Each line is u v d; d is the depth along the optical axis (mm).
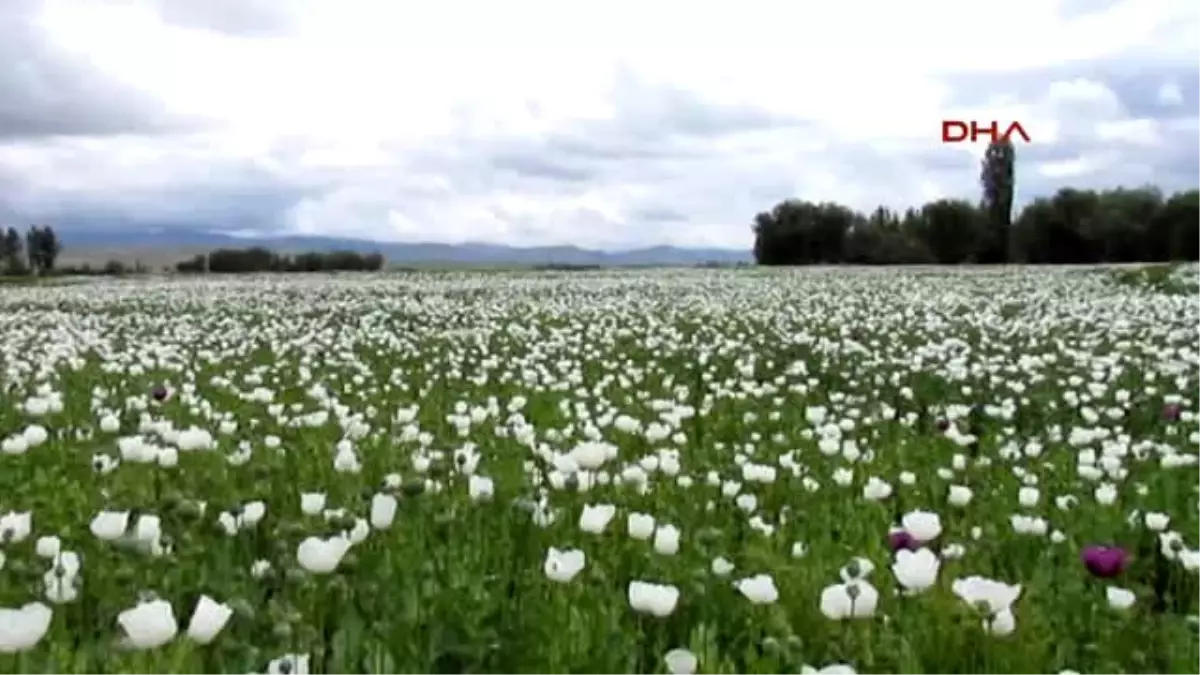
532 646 4184
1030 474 7816
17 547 5254
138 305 29828
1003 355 16953
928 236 81938
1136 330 19578
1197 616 4887
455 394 12531
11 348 17219
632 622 4547
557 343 18094
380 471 7477
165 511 5648
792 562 5426
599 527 5164
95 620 4441
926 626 4359
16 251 73812
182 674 3688
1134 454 8789
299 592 4465
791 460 7832
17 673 3580
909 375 14469
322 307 28078
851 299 28859
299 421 9258
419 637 4215
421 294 33281
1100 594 4973
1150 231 75125
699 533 5426
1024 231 79625
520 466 7449
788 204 84750
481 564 5195
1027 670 4129
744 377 14055
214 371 15055
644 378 14391
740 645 4508
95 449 7777
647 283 38906
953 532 6340
